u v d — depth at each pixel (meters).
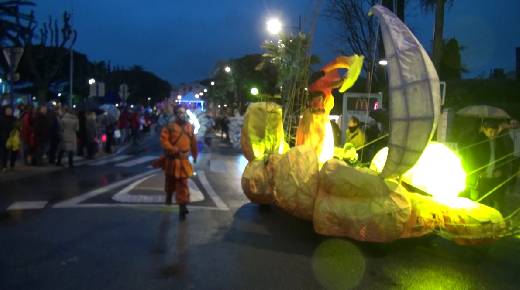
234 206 10.81
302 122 9.65
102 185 13.39
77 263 6.82
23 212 9.84
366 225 7.20
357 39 24.59
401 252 7.75
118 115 30.20
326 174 7.67
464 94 23.78
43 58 42.94
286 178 8.09
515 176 9.47
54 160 18.36
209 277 6.43
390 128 7.14
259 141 10.20
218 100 73.25
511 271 7.02
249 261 7.10
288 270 6.76
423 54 7.07
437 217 7.41
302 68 10.79
